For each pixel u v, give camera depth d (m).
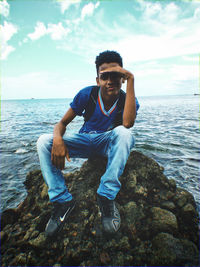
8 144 4.87
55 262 1.16
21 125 8.63
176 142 4.56
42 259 1.18
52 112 18.30
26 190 2.38
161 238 1.21
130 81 1.53
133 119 1.61
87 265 1.11
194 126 7.10
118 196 1.77
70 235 1.34
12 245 1.30
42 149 1.47
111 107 1.72
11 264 1.16
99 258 1.16
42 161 1.46
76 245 1.26
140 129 6.82
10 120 10.86
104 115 1.74
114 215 1.35
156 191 1.84
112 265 1.10
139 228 1.37
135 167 2.13
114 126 1.80
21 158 3.70
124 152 1.40
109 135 1.61
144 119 10.09
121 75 1.51
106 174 1.40
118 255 1.16
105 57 1.54
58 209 1.39
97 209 1.58
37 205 1.76
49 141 1.50
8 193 2.31
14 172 3.00
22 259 1.18
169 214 1.42
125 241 1.25
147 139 5.01
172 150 3.85
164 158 3.36
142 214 1.50
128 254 1.17
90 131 1.81
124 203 1.68
